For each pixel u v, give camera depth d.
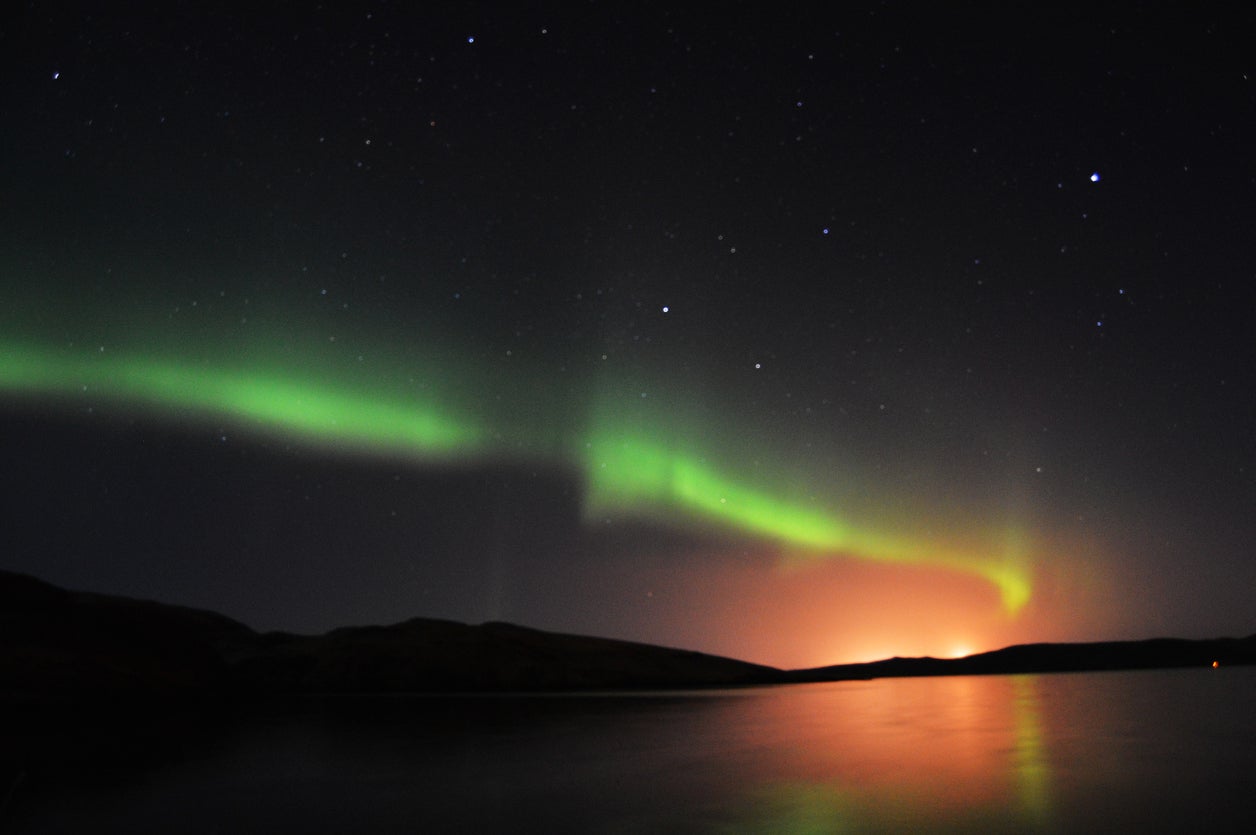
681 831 6.38
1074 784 7.95
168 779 9.62
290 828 6.94
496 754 11.46
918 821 6.52
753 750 11.38
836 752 11.00
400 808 7.66
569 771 9.73
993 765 9.38
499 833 6.51
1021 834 5.99
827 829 6.33
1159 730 12.43
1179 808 6.71
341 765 10.62
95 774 10.05
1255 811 6.52
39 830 7.05
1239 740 11.04
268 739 13.68
